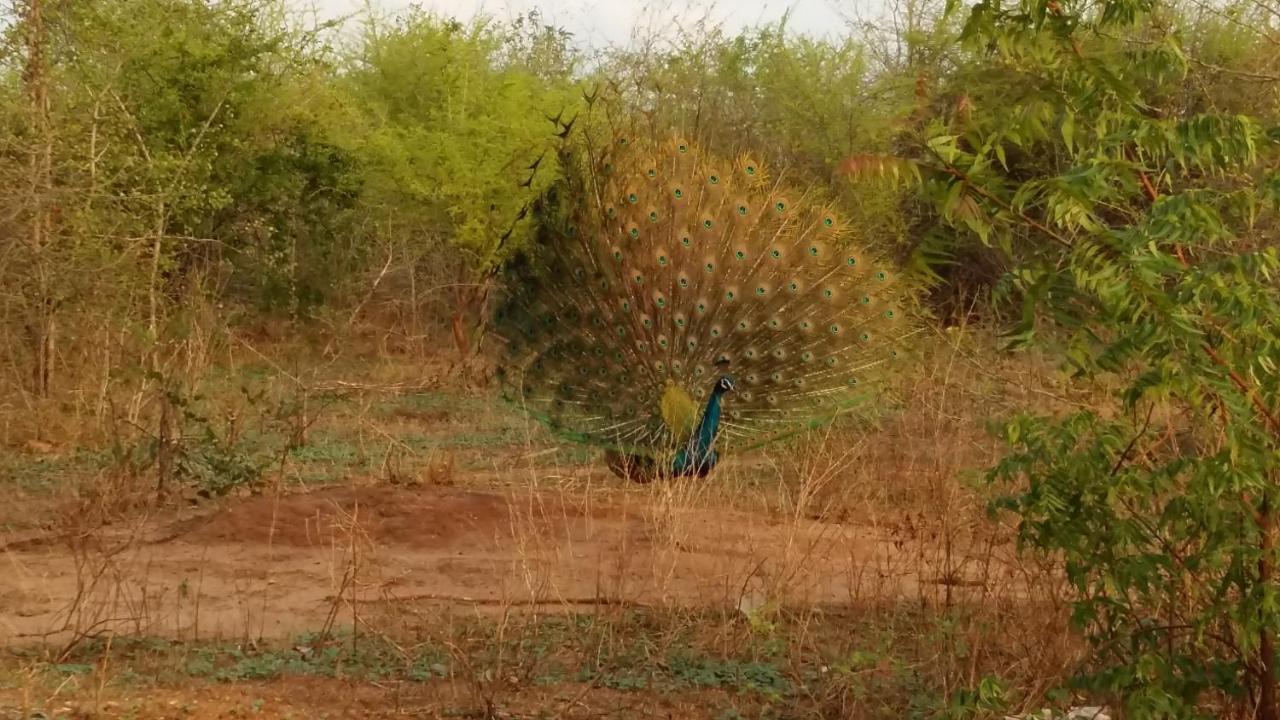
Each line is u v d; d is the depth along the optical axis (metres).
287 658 6.16
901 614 6.67
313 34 20.11
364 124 21.12
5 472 10.49
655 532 7.54
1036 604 5.84
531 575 7.31
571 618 6.61
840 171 3.87
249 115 19.08
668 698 5.72
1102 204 4.36
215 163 18.39
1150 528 4.42
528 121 19.73
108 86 13.15
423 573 7.89
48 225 12.25
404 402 15.07
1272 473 4.16
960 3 4.21
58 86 13.12
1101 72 3.97
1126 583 4.27
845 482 8.55
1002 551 7.05
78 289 12.27
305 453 11.52
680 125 19.80
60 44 13.75
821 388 11.03
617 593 6.83
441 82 20.86
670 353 11.08
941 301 12.00
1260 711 4.33
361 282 19.38
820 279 11.32
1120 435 4.32
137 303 12.74
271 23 19.80
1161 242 4.01
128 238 12.80
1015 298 5.36
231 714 5.27
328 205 20.02
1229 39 12.00
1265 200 4.05
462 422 14.02
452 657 5.95
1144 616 4.86
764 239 11.45
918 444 8.62
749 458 11.32
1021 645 5.67
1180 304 3.87
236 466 9.36
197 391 10.87
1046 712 5.02
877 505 8.33
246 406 11.88
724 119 22.09
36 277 12.20
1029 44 4.11
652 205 11.44
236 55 18.41
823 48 21.19
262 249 18.83
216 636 6.50
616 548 8.11
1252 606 4.11
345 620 6.92
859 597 6.79
